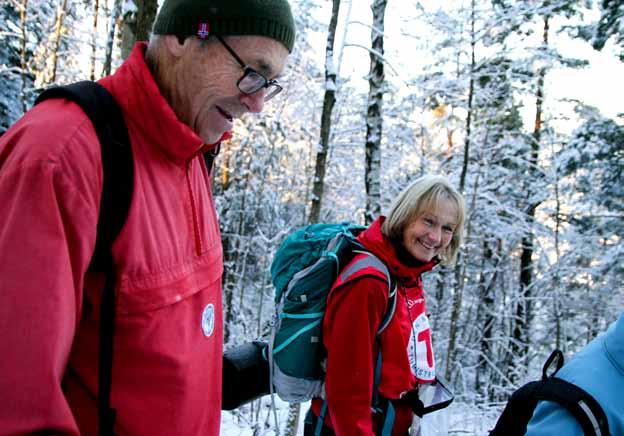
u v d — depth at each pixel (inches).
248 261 502.0
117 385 35.5
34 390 27.5
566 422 46.5
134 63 38.4
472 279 522.6
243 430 229.8
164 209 38.9
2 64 301.6
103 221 33.1
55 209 29.4
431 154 456.1
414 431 76.7
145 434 36.8
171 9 39.1
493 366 409.4
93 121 33.1
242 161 469.4
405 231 76.7
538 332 518.6
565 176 429.4
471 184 440.8
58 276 28.9
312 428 81.1
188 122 41.4
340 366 70.3
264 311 472.7
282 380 75.4
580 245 429.7
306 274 75.9
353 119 416.2
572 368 50.4
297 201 520.4
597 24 333.1
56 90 34.0
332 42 255.0
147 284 36.2
